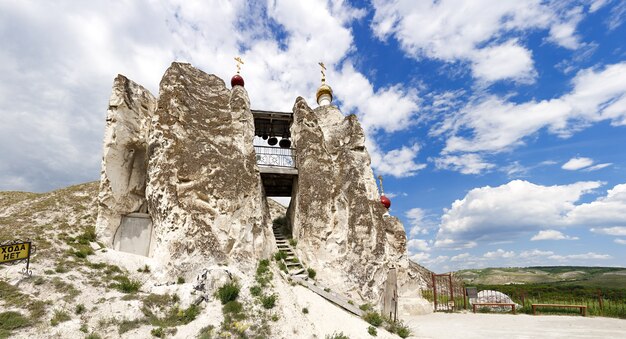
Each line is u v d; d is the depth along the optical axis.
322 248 16.61
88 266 12.47
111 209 14.99
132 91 16.64
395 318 15.95
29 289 10.23
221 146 16.34
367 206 17.84
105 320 9.85
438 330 15.55
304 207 17.50
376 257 16.83
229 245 14.30
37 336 8.59
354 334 12.45
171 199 14.01
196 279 12.65
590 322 17.69
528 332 15.02
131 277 12.71
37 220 16.20
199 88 17.52
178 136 15.27
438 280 29.34
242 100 18.64
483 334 14.59
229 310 11.24
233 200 15.16
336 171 18.95
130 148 16.06
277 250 17.20
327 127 21.62
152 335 9.68
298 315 12.27
